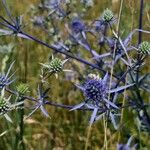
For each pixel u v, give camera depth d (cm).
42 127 68
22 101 47
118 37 50
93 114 46
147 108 59
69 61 66
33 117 69
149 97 66
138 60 49
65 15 64
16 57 68
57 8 64
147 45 49
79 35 63
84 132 69
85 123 69
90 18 75
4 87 47
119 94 54
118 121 57
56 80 70
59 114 71
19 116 58
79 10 70
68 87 73
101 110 47
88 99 47
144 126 55
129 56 53
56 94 70
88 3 70
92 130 68
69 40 62
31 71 72
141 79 52
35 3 76
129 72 51
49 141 67
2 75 50
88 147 67
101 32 61
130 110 57
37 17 69
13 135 60
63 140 68
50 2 64
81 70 69
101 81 48
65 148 66
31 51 75
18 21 51
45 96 48
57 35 67
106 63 57
